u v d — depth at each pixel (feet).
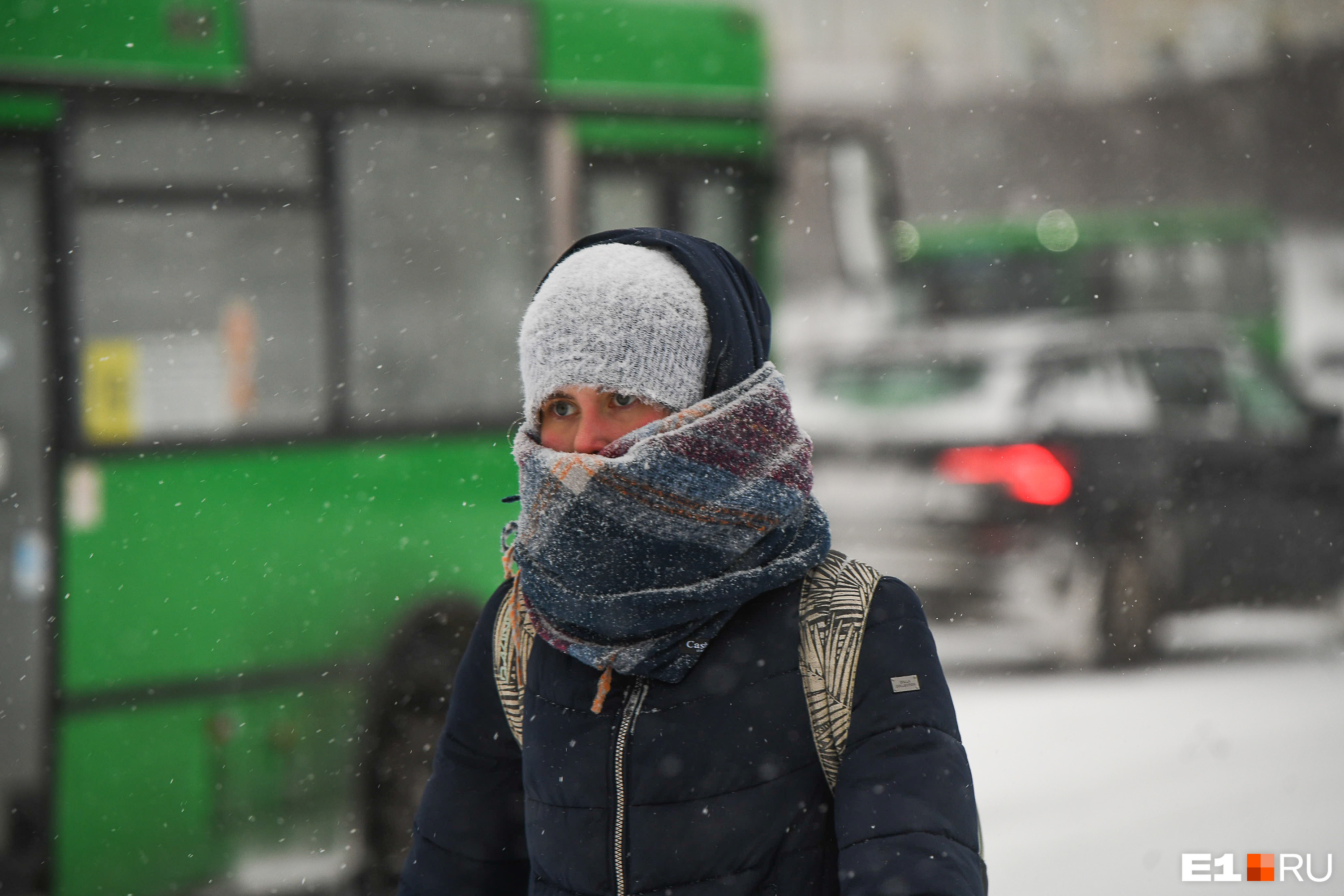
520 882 7.38
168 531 19.63
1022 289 57.52
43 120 19.81
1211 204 164.55
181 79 20.62
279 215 21.08
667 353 6.55
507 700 7.03
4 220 19.62
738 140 25.79
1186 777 22.62
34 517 19.22
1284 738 24.76
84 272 19.79
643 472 6.35
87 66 20.10
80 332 19.67
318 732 20.06
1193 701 27.45
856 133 29.58
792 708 6.35
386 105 22.04
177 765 19.24
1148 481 31.07
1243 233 66.23
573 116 23.95
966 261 57.67
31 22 19.95
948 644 30.19
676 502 6.36
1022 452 30.04
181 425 20.04
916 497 30.40
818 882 6.31
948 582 29.89
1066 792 21.97
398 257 21.91
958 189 168.55
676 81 25.31
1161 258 62.39
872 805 6.10
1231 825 20.33
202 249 20.52
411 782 20.43
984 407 30.96
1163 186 167.63
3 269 19.58
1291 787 21.98
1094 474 30.45
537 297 6.87
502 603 7.29
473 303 22.47
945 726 6.29
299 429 20.71
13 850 18.86
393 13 22.36
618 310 6.55
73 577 19.13
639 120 24.73
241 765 19.60
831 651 6.37
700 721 6.36
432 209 22.30
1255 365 34.99
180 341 20.20
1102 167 168.86
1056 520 29.76
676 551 6.40
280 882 19.52
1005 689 28.32
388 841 20.15
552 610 6.63
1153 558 30.71
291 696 19.95
